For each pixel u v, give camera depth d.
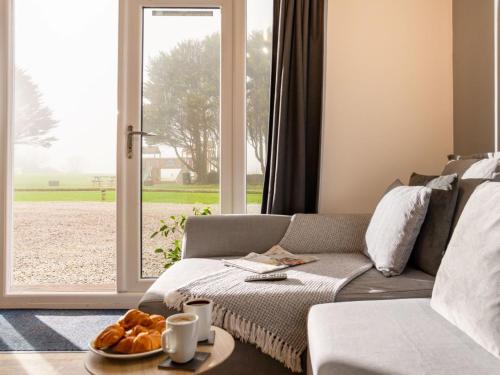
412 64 2.67
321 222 2.26
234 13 2.70
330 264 1.86
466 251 1.11
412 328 1.08
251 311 1.45
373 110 2.68
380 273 1.70
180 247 2.74
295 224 2.26
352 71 2.68
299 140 2.48
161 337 1.00
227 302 1.47
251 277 1.63
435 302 1.20
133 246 2.68
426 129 2.67
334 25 2.68
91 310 2.62
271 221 2.30
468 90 2.43
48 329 2.28
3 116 2.67
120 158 2.67
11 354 1.96
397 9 2.67
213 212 2.76
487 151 2.22
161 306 1.51
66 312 2.57
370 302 1.34
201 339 1.11
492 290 0.94
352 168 2.68
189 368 0.95
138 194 2.69
